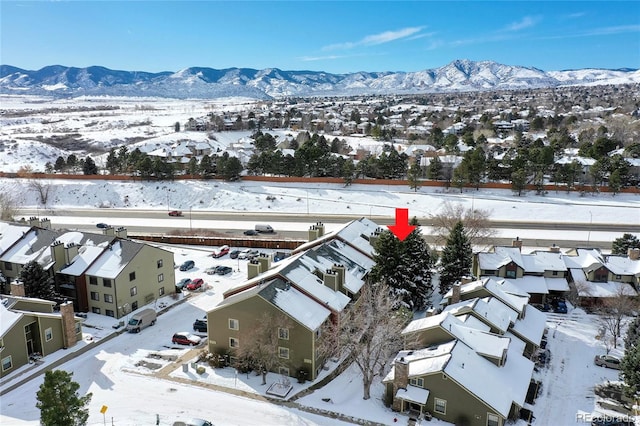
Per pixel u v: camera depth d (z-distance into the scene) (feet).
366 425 120.98
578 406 131.95
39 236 204.23
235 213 345.31
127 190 384.88
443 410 122.83
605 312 184.14
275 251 264.31
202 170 406.62
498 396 119.34
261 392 134.10
